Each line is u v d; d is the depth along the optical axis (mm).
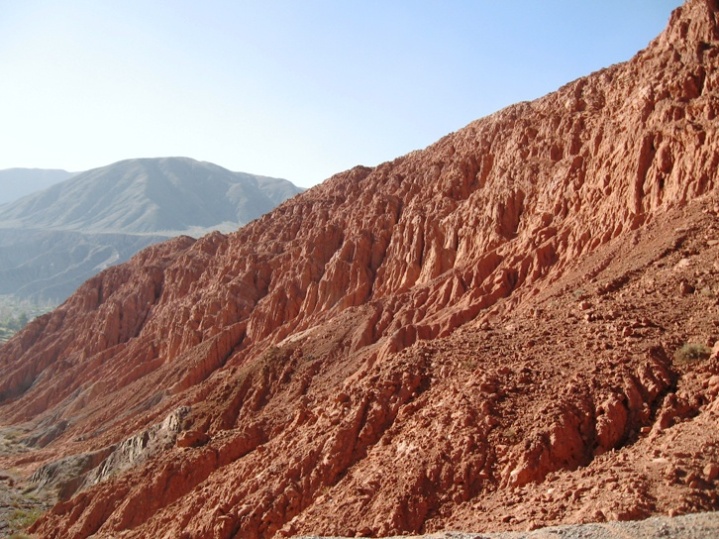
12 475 63375
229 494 35156
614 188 46906
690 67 46594
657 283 32094
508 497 22094
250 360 75125
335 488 28047
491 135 77812
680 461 19500
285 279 86125
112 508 43906
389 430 29859
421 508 23734
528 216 59219
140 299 115938
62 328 125562
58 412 93062
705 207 36844
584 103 64125
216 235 119438
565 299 35312
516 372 28328
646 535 16281
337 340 60312
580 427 24062
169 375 82375
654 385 24406
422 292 61344
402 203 83188
